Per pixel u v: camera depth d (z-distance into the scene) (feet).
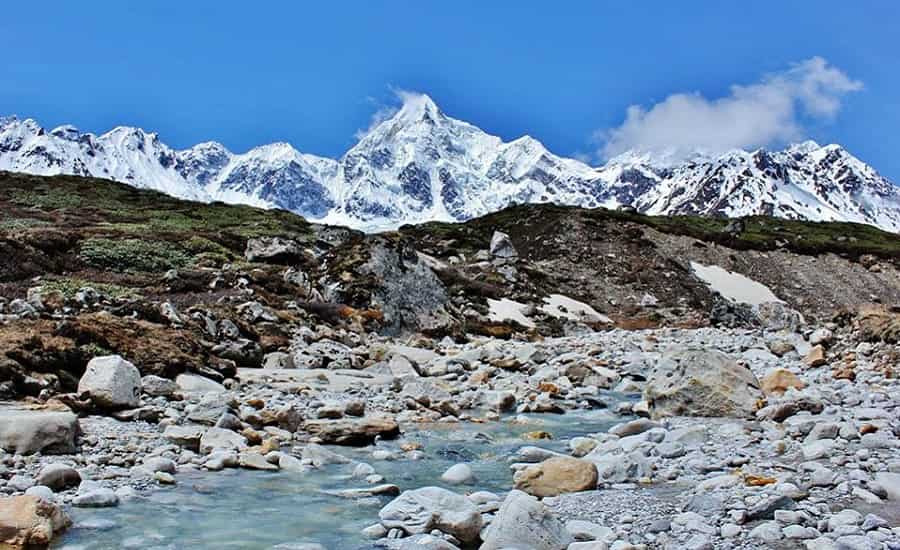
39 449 33.73
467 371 78.95
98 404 43.96
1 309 67.21
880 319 86.43
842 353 79.10
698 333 137.08
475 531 25.66
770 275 260.83
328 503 29.84
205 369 59.98
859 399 50.96
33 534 23.65
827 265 274.98
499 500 29.43
